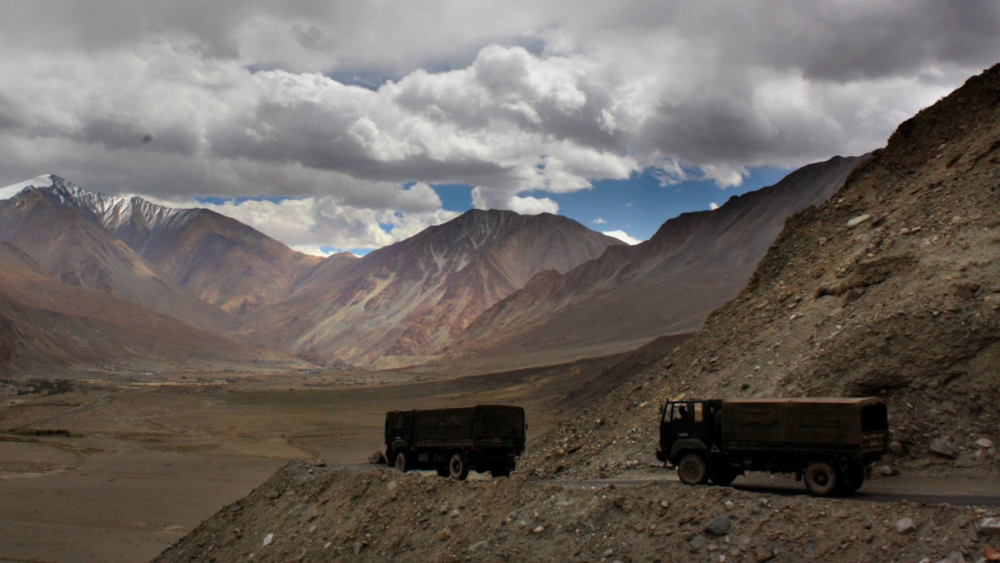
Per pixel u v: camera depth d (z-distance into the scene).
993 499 18.44
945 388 24.58
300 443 105.88
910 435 23.86
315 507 28.42
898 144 40.72
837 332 29.14
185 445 104.12
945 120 39.09
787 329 33.22
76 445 101.38
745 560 16.55
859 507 16.41
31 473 74.62
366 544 24.25
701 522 17.88
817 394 27.02
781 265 40.94
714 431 21.84
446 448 31.05
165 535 49.41
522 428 30.84
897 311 27.11
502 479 23.23
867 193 39.94
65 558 43.44
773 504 17.44
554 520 20.38
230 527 30.98
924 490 20.50
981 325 24.77
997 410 23.23
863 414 19.64
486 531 21.53
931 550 14.77
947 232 30.42
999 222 28.84
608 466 30.59
